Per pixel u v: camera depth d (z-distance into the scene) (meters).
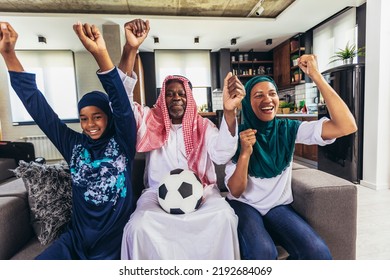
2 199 1.20
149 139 1.35
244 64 6.21
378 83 2.78
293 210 1.27
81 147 1.19
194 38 5.12
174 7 3.85
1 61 4.58
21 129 5.22
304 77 5.04
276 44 5.72
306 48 4.89
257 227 1.11
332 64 4.29
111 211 1.12
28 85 1.14
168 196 1.12
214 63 6.18
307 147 4.30
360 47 3.71
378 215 2.18
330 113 1.17
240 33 4.89
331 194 1.20
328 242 1.22
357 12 3.75
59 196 1.26
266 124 1.30
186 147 1.37
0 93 4.66
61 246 1.07
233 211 1.14
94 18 3.81
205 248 1.08
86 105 1.14
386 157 2.86
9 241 1.14
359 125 3.02
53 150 5.30
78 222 1.13
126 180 1.17
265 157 1.24
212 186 1.40
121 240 1.13
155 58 5.93
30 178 1.24
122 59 1.23
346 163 3.13
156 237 1.06
